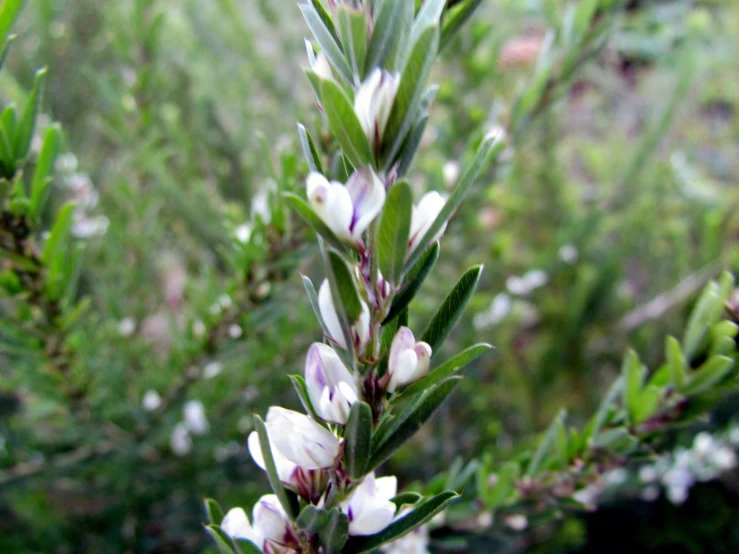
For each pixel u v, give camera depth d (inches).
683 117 15.4
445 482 5.1
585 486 4.7
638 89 16.9
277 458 2.7
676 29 15.7
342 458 2.5
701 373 4.0
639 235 12.5
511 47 11.2
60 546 9.0
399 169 2.4
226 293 6.0
